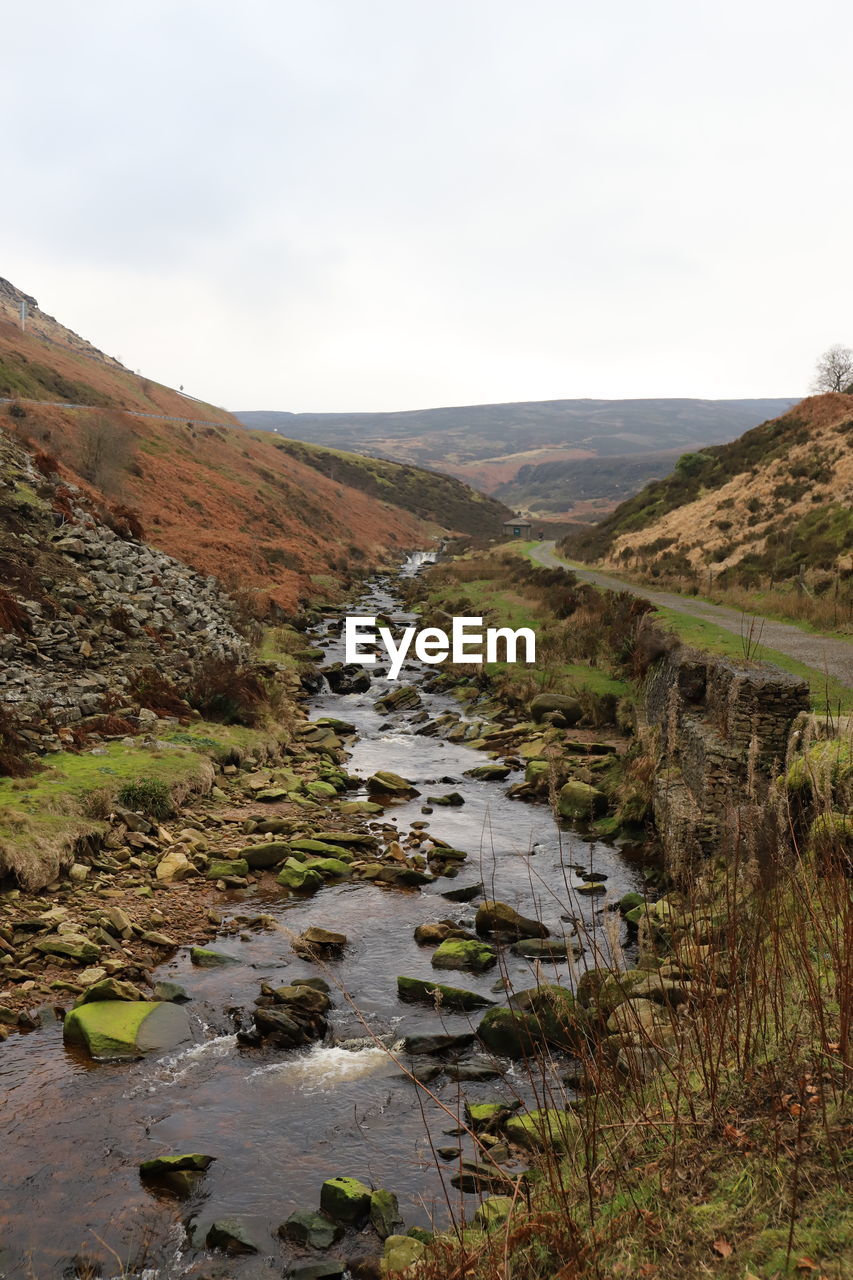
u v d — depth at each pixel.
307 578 54.47
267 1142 6.95
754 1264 3.44
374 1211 5.97
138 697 20.39
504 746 22.56
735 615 27.23
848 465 47.31
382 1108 7.42
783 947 5.41
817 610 25.19
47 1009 8.94
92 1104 7.44
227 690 21.97
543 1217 4.10
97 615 23.20
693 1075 4.98
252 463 94.38
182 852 13.62
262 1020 8.69
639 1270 3.61
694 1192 4.00
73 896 11.64
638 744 17.91
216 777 17.66
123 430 59.06
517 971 10.13
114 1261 5.64
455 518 148.62
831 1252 3.36
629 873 13.32
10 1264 5.59
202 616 27.52
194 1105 7.49
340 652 36.75
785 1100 4.39
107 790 14.60
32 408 57.25
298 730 23.34
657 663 22.25
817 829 6.24
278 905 12.29
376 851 14.69
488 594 47.47
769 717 11.84
